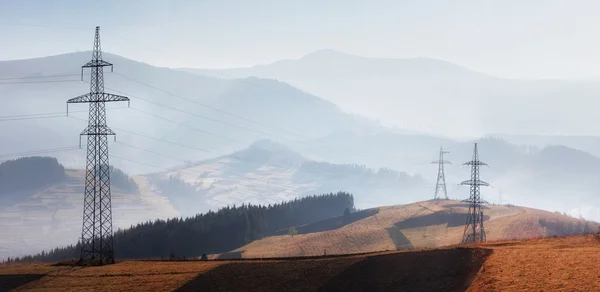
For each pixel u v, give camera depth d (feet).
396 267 220.23
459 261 209.97
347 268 230.27
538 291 160.76
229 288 231.91
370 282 215.10
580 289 156.25
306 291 220.23
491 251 210.59
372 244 561.02
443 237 567.59
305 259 265.13
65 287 250.16
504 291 167.73
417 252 230.27
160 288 237.66
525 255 199.72
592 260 182.91
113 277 260.21
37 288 251.80
